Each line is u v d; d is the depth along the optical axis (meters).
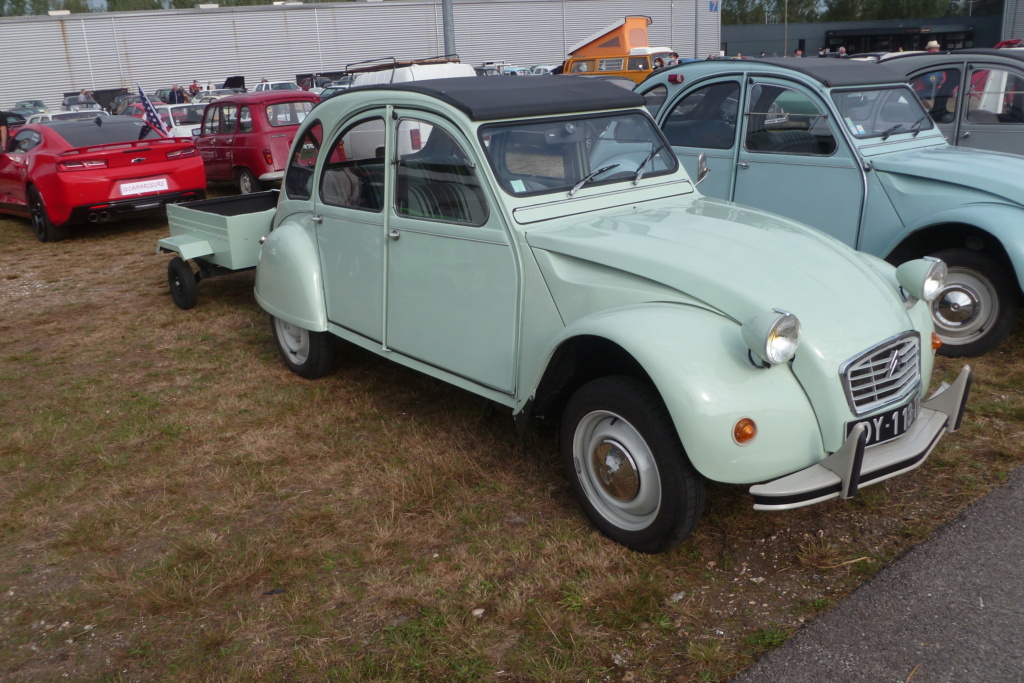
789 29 47.59
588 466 3.34
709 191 6.25
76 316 7.04
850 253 3.51
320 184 4.68
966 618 2.79
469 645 2.76
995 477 3.67
